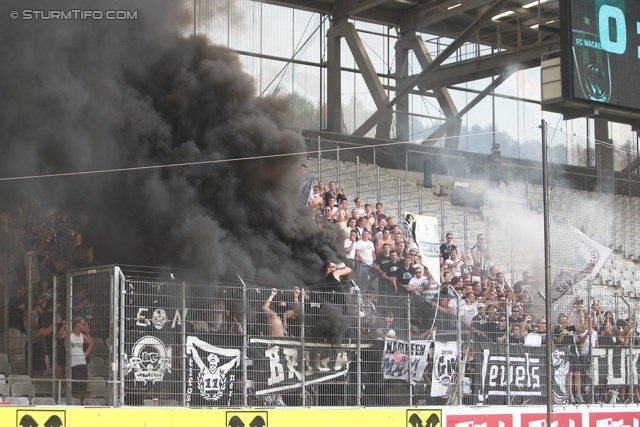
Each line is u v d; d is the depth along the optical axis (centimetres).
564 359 1443
